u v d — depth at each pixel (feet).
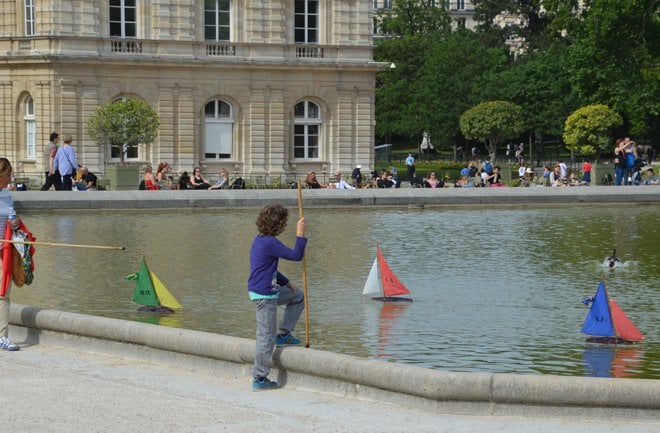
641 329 74.64
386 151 376.89
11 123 232.94
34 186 214.28
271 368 55.67
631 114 322.55
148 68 232.73
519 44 522.88
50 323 64.49
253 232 128.47
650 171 226.99
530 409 49.47
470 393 49.60
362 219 146.72
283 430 47.21
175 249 112.47
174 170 236.63
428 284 92.32
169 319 76.84
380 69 249.55
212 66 236.84
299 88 245.04
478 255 110.01
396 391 51.34
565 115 372.58
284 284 58.59
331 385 53.67
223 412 49.96
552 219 147.23
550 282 93.61
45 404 50.80
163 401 51.78
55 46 225.76
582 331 71.41
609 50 238.48
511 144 406.41
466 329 74.13
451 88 385.70
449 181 246.88
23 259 64.28
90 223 136.56
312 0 245.04
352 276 96.17
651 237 125.70
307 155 248.32
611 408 48.96
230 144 241.76
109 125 217.56
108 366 59.31
